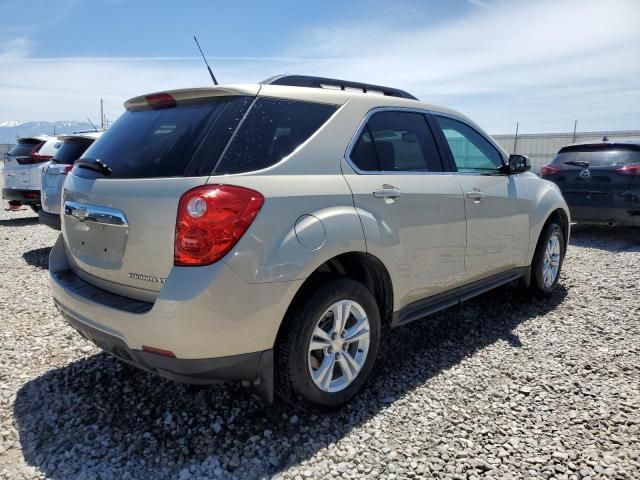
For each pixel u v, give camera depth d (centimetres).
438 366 341
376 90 366
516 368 338
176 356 228
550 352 363
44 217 634
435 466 235
